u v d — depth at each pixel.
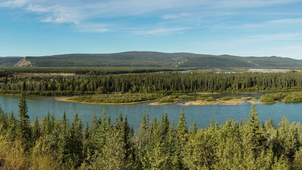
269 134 68.12
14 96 192.00
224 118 119.75
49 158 24.42
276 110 138.00
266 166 34.03
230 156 34.28
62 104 161.25
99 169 31.75
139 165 48.53
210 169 36.78
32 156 22.75
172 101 173.00
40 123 96.56
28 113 128.38
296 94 175.12
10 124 67.56
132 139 75.81
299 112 132.62
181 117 78.00
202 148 38.41
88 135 73.62
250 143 45.66
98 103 168.00
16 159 21.11
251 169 31.50
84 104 163.38
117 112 136.25
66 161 53.00
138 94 199.88
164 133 78.06
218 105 156.88
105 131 69.38
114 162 31.17
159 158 43.84
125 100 172.50
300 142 67.69
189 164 40.25
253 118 58.72
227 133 51.50
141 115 128.00
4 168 20.28
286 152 57.16
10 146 24.22
